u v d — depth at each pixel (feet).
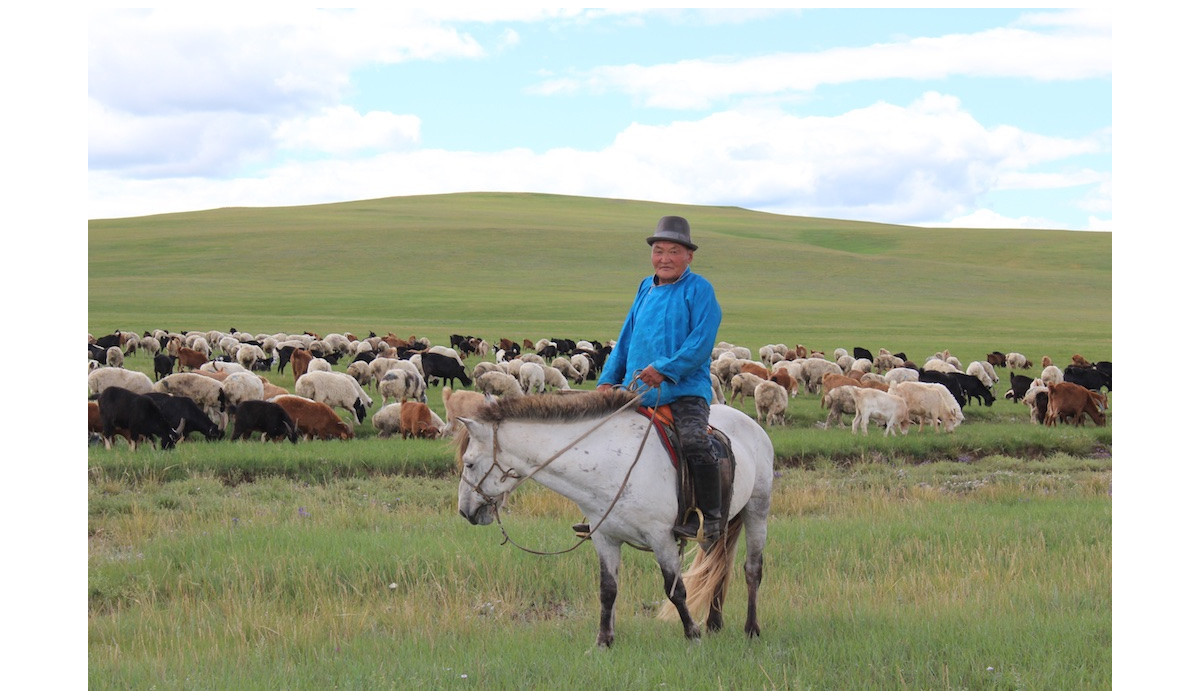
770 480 24.89
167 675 21.02
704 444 21.77
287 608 27.45
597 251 306.76
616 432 21.97
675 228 22.70
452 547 31.94
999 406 88.07
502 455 21.45
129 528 36.04
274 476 47.78
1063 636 22.34
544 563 30.89
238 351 104.94
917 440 60.80
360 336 157.38
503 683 20.04
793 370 90.89
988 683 19.98
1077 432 65.77
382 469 50.21
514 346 135.44
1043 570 30.30
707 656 21.29
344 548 31.50
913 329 179.32
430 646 22.85
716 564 24.12
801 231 422.82
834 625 23.93
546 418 21.68
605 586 22.17
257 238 313.32
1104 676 20.03
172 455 48.60
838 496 45.32
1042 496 46.24
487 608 27.27
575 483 21.67
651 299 22.97
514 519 38.55
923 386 65.05
